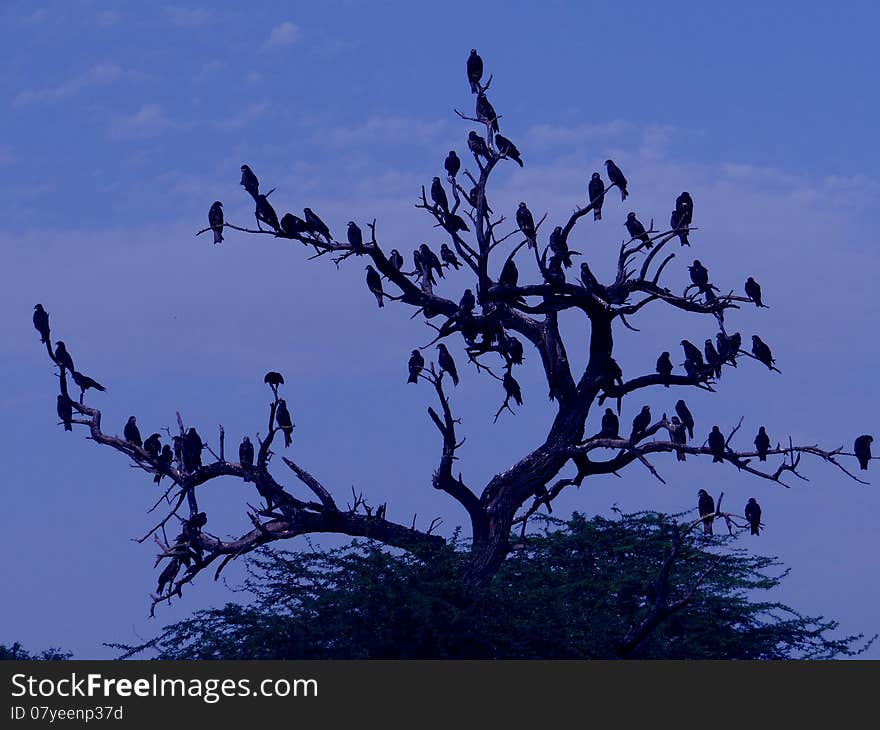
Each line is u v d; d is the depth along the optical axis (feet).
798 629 164.35
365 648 131.85
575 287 141.59
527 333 149.69
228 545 141.69
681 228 142.51
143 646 140.05
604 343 145.79
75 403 146.72
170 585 141.69
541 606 139.44
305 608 136.05
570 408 145.28
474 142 141.69
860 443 135.44
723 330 141.79
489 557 142.72
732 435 137.80
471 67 141.08
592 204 141.79
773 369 141.28
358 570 135.33
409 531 145.59
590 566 168.25
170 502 142.20
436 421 142.61
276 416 142.00
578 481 146.10
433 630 131.23
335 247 138.51
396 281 142.92
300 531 143.43
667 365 145.38
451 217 140.36
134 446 144.87
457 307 145.07
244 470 142.10
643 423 142.00
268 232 136.46
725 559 173.47
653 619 134.21
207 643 138.00
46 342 145.28
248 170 136.67
